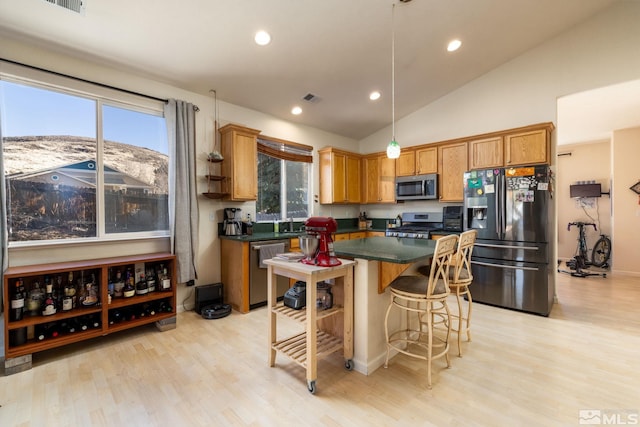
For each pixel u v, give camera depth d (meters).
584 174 6.22
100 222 2.91
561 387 1.96
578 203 6.28
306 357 2.00
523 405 1.78
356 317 2.20
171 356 2.39
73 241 2.72
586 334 2.79
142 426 1.62
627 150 5.27
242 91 3.67
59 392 1.91
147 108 3.20
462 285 2.44
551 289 3.56
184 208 3.30
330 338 2.33
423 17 2.91
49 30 2.39
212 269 3.70
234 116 3.95
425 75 3.99
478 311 3.44
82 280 2.67
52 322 2.51
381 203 5.39
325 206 5.18
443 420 1.66
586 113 4.48
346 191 5.13
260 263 3.51
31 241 2.55
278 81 3.57
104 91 2.90
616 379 2.04
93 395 1.88
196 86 3.44
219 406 1.78
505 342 2.63
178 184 3.27
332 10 2.64
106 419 1.67
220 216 3.78
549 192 3.42
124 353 2.44
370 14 2.77
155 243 3.26
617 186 5.37
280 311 2.18
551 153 3.65
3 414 1.70
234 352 2.46
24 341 2.26
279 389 1.96
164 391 1.93
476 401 1.83
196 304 3.39
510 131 3.64
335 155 4.96
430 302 2.18
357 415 1.71
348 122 5.00
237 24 2.61
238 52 2.97
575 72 3.54
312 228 2.09
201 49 2.85
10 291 2.31
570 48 3.57
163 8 2.32
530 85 3.84
